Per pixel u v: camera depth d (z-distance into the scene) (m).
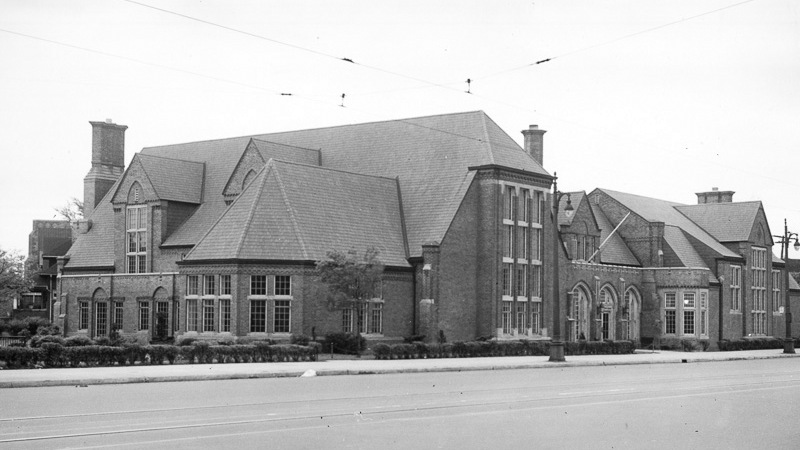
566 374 38.75
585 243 74.25
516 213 64.06
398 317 59.31
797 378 37.06
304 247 54.38
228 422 19.27
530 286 65.12
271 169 57.78
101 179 78.81
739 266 86.50
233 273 53.31
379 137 68.75
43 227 103.38
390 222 62.19
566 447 16.69
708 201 101.19
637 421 20.67
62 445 15.85
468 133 64.69
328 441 16.81
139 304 63.91
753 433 19.03
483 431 18.52
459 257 61.31
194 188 68.94
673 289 78.62
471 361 47.44
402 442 16.89
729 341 79.62
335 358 49.78
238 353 43.16
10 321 77.25
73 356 37.41
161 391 27.20
